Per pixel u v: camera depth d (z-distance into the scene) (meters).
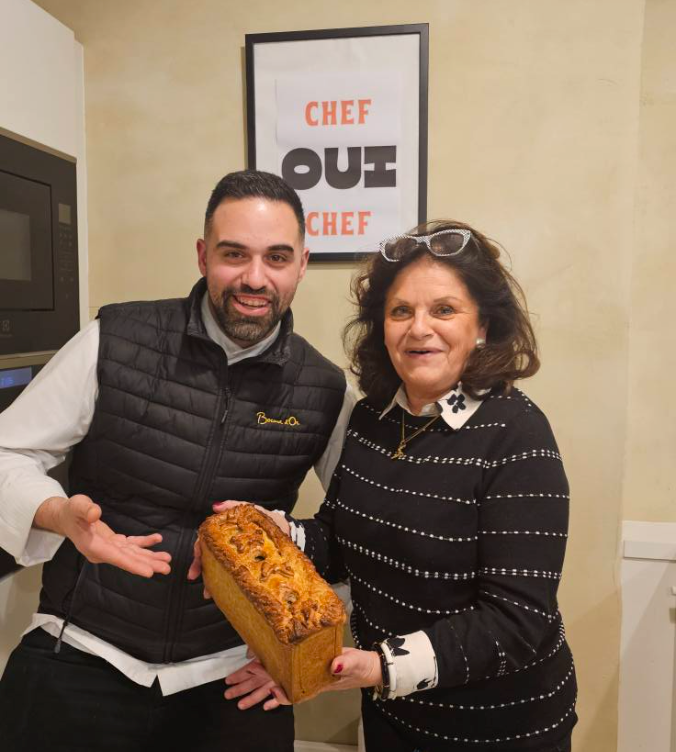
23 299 1.54
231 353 1.29
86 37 1.86
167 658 1.26
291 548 1.04
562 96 1.71
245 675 1.30
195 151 1.86
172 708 1.25
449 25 1.73
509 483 1.01
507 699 1.06
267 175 1.21
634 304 1.93
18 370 1.52
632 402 1.96
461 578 1.05
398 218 1.78
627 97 1.68
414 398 1.13
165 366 1.26
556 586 0.99
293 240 1.19
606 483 1.77
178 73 1.84
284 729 1.32
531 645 0.96
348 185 1.79
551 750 1.08
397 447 1.13
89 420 1.29
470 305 1.06
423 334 1.04
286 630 0.88
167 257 1.90
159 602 1.24
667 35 1.85
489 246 1.12
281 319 1.30
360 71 1.75
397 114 1.75
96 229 1.92
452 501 1.04
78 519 1.02
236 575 0.97
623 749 1.86
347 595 1.43
